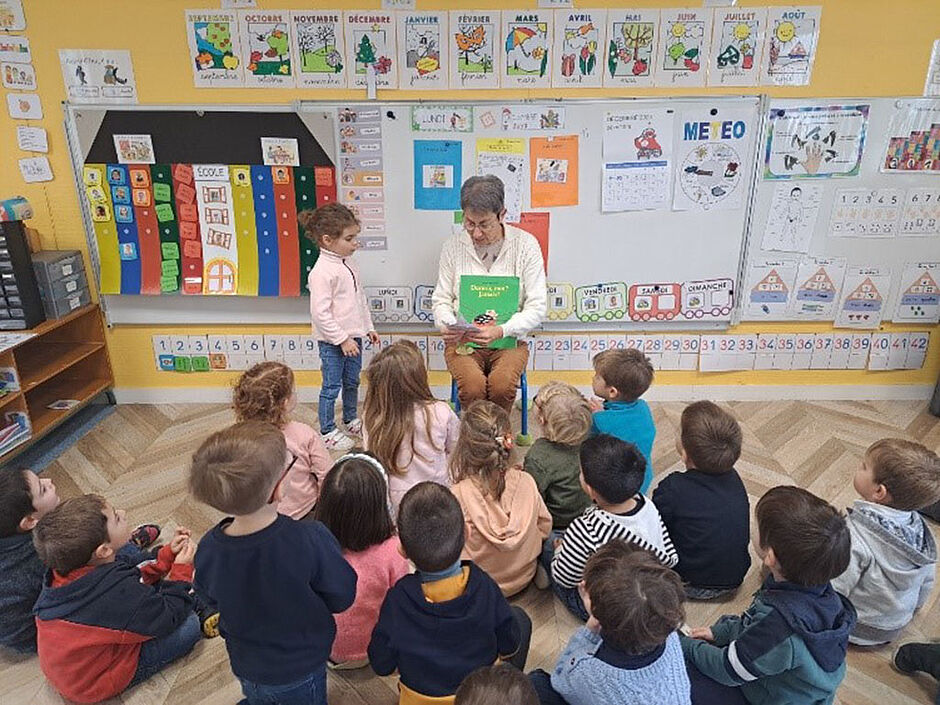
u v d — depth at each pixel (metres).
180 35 2.86
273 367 2.20
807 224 3.10
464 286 2.90
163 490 2.69
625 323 3.29
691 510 2.00
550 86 2.91
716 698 1.56
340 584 1.48
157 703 1.78
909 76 2.88
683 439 2.03
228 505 1.31
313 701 1.56
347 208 2.87
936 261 3.15
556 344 3.33
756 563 2.29
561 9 2.80
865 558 1.80
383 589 1.74
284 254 3.16
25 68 2.90
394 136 2.98
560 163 3.01
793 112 2.93
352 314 2.95
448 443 2.25
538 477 2.20
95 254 3.17
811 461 2.86
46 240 3.17
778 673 1.45
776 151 2.99
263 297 3.24
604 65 2.88
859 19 2.80
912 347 3.30
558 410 2.17
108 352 3.36
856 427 3.13
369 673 1.85
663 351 3.34
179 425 3.21
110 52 2.88
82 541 1.68
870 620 1.85
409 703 1.50
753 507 2.55
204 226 3.13
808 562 1.41
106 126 2.97
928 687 1.81
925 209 3.06
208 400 3.42
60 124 2.99
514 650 1.55
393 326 3.32
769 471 2.79
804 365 3.36
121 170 3.04
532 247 2.93
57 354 3.19
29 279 2.88
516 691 1.13
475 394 2.77
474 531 1.97
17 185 3.08
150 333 3.34
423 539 1.45
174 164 3.04
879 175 3.02
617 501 1.83
